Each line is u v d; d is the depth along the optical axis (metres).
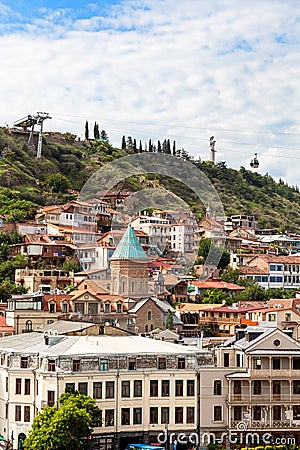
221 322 168.12
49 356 102.69
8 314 143.12
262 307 174.88
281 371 106.69
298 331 142.00
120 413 103.56
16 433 105.56
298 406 107.44
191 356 107.62
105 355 103.88
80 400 96.94
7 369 107.12
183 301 185.12
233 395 106.50
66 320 133.50
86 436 94.62
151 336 128.88
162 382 105.94
